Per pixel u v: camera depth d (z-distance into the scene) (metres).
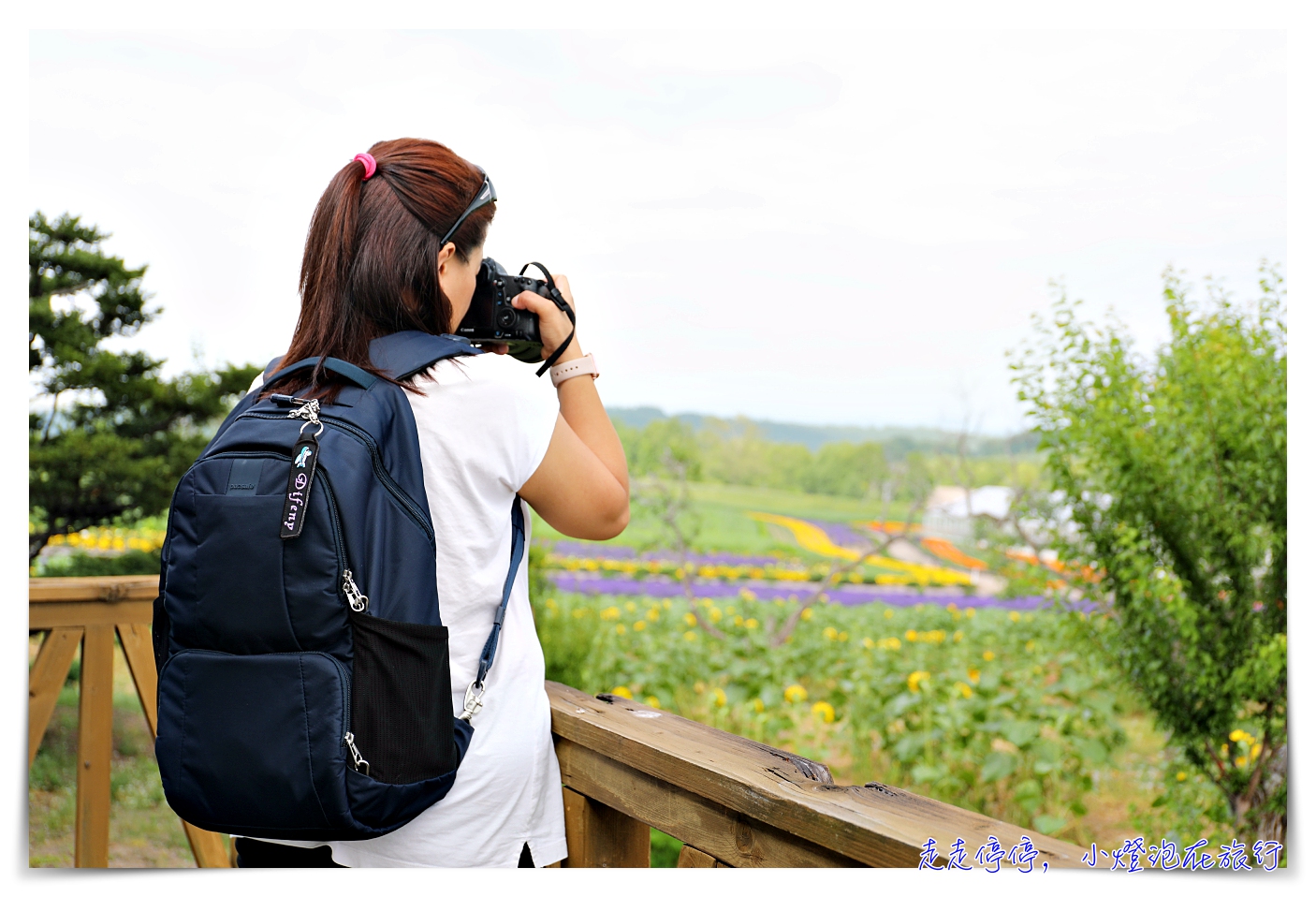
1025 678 5.66
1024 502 4.17
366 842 1.01
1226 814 3.62
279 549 0.88
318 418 0.94
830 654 6.75
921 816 0.84
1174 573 3.69
